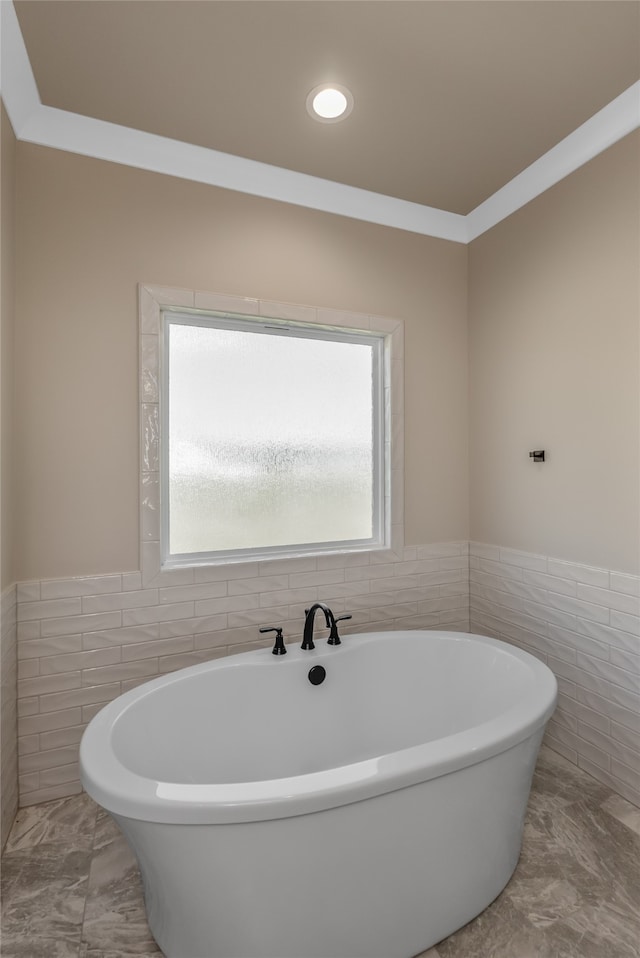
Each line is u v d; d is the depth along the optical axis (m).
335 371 2.49
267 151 2.09
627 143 1.82
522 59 1.62
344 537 2.50
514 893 1.43
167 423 2.14
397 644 2.08
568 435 2.08
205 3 1.41
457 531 2.64
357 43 1.55
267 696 1.85
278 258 2.25
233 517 2.27
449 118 1.90
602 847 1.60
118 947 1.28
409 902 1.24
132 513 1.99
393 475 2.49
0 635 1.60
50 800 1.86
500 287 2.45
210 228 2.13
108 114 1.87
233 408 2.28
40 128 1.86
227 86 1.73
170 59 1.61
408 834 1.21
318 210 2.34
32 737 1.84
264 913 1.11
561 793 1.87
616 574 1.87
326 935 1.16
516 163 2.19
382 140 2.03
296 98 1.80
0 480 1.63
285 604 2.25
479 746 1.27
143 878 1.29
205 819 1.04
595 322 1.96
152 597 2.01
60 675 1.88
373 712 2.02
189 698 1.70
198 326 2.21
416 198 2.46
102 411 1.95
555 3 1.42
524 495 2.31
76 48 1.57
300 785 1.10
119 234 1.98
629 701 1.83
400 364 2.50
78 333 1.92
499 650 1.92
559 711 2.13
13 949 1.28
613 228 1.88
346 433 2.51
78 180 1.93
